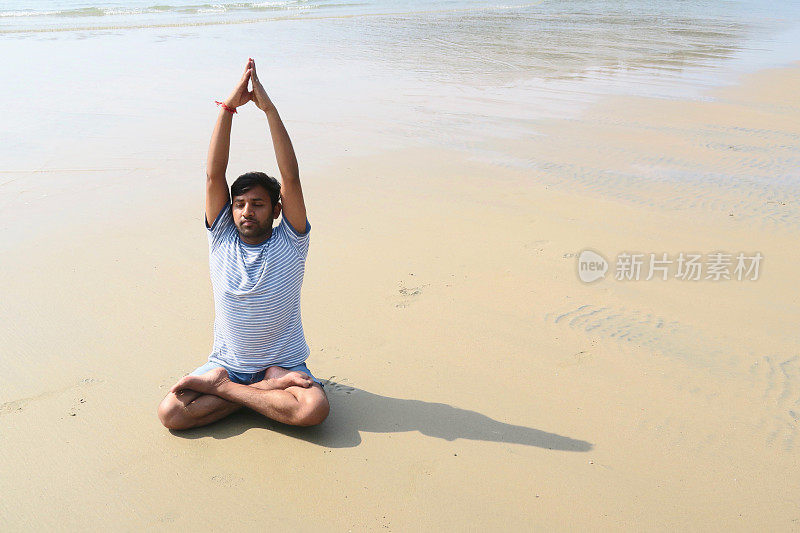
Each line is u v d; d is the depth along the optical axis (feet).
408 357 13.73
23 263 17.63
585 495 10.19
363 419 11.84
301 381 11.27
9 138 28.94
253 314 11.36
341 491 10.20
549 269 17.80
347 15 82.28
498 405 12.28
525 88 41.52
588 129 32.37
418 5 98.68
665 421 11.90
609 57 53.98
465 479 10.48
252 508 9.86
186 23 70.95
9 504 9.88
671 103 38.11
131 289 16.38
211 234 11.59
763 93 41.27
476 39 62.54
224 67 46.06
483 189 23.91
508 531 9.51
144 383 12.75
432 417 11.93
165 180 24.45
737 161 27.84
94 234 19.61
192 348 13.93
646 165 27.09
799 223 21.21
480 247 19.08
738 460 10.96
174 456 10.87
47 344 13.97
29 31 62.34
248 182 11.06
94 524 9.57
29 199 22.30
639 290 16.75
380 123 32.63
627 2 108.37
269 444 11.19
